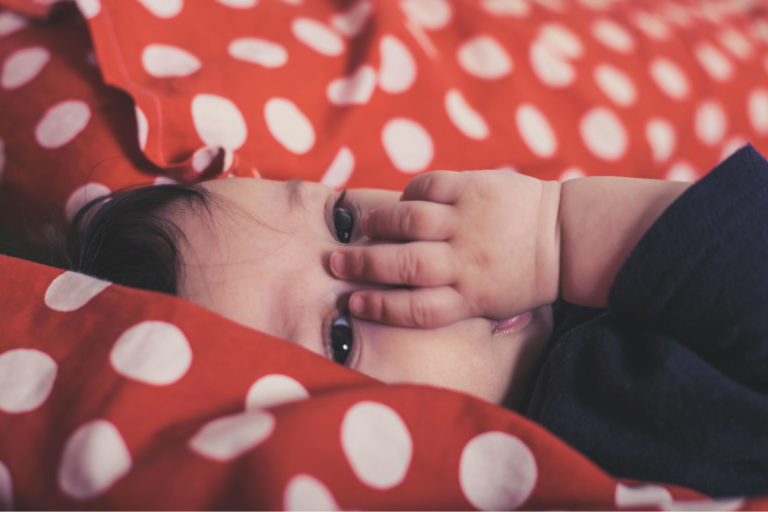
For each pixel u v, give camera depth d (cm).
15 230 86
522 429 54
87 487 47
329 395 52
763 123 116
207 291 63
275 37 93
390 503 50
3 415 53
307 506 46
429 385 57
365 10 100
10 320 59
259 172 84
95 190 80
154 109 78
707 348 58
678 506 51
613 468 61
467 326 64
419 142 94
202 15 90
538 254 64
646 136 105
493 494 53
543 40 108
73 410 51
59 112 83
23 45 89
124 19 83
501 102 99
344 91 92
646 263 57
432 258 63
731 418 56
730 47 121
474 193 66
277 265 64
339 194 75
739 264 55
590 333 64
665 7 128
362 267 63
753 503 53
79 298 59
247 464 47
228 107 82
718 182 58
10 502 49
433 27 106
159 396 52
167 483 46
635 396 58
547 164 97
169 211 67
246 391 54
